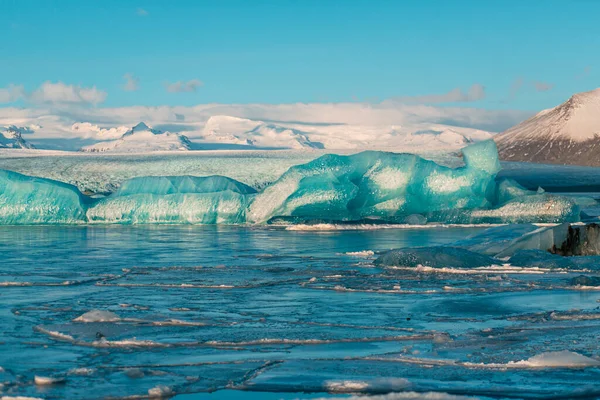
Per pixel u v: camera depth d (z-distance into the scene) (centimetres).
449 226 3077
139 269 1623
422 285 1349
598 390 678
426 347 855
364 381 707
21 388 693
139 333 933
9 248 2169
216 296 1243
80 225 3353
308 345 875
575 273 1505
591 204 4134
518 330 942
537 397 664
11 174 3444
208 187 3516
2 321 1013
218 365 777
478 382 708
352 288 1310
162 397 675
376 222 3102
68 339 898
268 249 2119
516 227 2058
